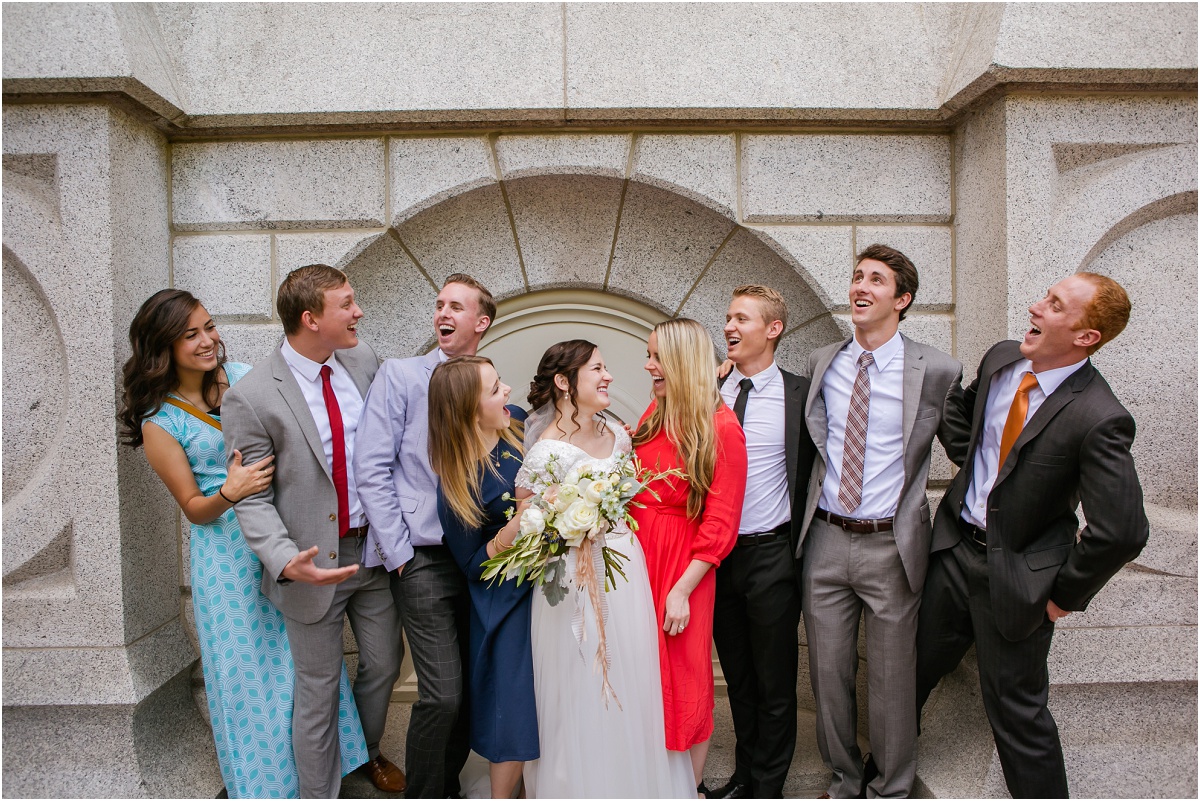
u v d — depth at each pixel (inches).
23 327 114.1
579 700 90.9
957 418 102.9
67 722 110.6
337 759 103.3
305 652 98.9
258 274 123.3
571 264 134.6
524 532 84.9
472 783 111.5
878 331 103.4
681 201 130.2
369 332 132.1
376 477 97.7
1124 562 84.9
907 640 103.8
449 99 119.0
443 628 98.3
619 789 89.7
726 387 109.2
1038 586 90.4
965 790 106.7
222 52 120.1
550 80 119.6
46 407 114.5
